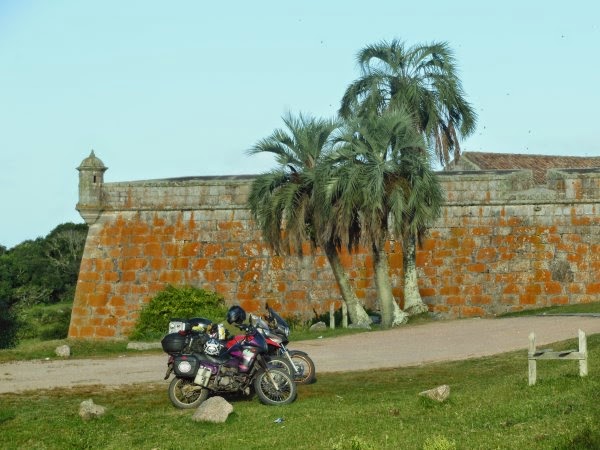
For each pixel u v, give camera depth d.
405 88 37.47
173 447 13.34
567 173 37.91
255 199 33.03
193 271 38.56
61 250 75.19
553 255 37.66
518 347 22.64
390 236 38.22
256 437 13.63
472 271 37.84
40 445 13.85
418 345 25.00
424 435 12.73
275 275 38.38
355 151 31.45
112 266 38.78
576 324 26.56
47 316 55.62
